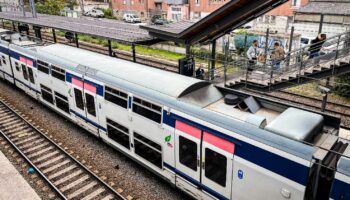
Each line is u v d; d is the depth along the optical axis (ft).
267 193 22.50
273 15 121.39
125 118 34.06
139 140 33.12
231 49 93.35
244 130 23.45
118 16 209.36
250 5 40.88
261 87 46.93
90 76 38.68
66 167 35.63
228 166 24.50
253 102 28.48
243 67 52.80
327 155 21.33
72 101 43.42
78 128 45.88
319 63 43.73
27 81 55.67
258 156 22.47
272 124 23.24
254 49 56.80
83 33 60.23
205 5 153.28
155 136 30.76
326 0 96.22
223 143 24.52
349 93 55.67
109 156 38.11
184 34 47.09
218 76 54.60
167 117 28.91
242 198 24.32
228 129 24.25
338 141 23.52
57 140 42.24
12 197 29.40
